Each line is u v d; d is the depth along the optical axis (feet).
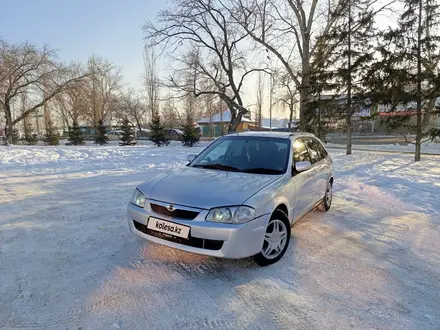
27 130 114.11
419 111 43.34
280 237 11.25
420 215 17.11
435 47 40.93
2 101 90.07
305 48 61.05
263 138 14.61
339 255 11.69
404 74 42.73
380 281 9.84
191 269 10.34
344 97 54.34
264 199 10.19
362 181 27.32
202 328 7.45
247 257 10.32
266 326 7.55
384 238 13.53
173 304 8.39
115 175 28.53
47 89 91.40
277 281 9.70
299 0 59.47
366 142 98.78
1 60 83.15
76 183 24.45
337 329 7.49
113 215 15.98
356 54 50.70
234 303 8.49
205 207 9.45
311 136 17.24
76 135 105.19
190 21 71.61
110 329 7.32
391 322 7.80
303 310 8.22
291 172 12.66
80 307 8.14
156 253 11.48
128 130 98.84
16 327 7.32
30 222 14.75
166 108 177.06
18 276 9.66
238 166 13.16
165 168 33.50
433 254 11.95
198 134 87.40
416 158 43.37
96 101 144.25
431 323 7.79
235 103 78.38
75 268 10.27
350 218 16.38
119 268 10.32
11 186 22.94
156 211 10.17
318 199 15.88
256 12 64.59
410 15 41.88
